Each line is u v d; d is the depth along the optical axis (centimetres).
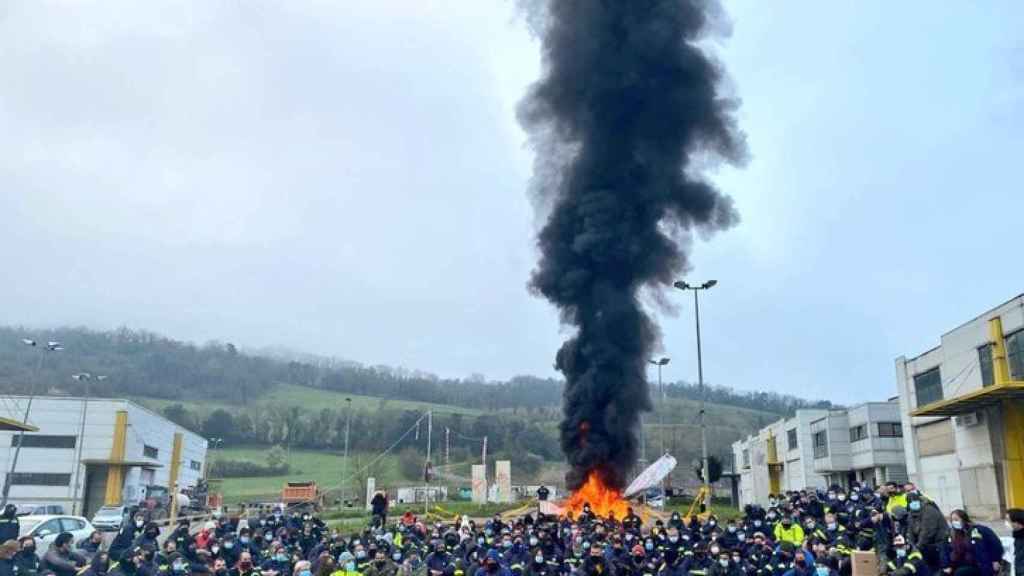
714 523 2627
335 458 12125
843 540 1994
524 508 4666
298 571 1602
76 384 13162
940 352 4725
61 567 1691
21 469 6309
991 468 4053
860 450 6431
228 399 15162
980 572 1348
